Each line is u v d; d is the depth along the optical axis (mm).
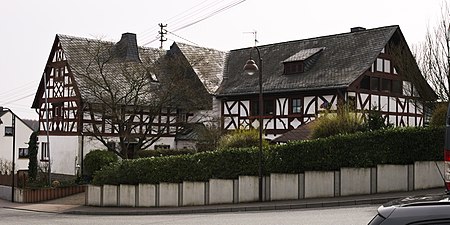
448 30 27031
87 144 39688
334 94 35344
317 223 13828
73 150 40375
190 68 43094
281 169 21047
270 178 21109
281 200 20828
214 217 17594
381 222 4148
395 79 37438
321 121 24172
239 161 21828
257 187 21250
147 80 39031
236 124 40562
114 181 25531
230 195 21750
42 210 25906
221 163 22219
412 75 28969
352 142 20047
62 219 20812
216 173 22297
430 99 27844
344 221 13945
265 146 22297
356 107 33438
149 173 24250
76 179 34531
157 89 37312
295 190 20641
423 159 19844
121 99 34531
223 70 44594
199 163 22781
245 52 45188
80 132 39438
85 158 37281
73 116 40625
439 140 19812
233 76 43062
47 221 20031
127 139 35281
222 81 43188
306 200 19797
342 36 39344
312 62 38438
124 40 43281
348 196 19719
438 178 19859
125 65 37281
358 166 19875
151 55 44562
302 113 36938
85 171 37219
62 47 41562
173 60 41094
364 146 19891
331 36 40062
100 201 26031
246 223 14977
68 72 41000
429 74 27938
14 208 28016
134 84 35000
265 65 41625
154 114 36750
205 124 40406
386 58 37062
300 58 38250
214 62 45031
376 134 19875
